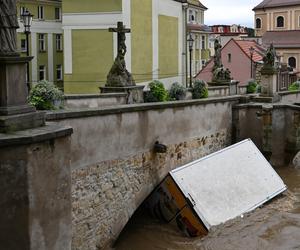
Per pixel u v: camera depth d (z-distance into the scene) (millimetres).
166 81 37125
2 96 7832
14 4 7836
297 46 67812
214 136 18078
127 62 30672
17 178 7684
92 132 11344
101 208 11805
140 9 32281
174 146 15164
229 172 15633
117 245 12789
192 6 60031
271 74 20734
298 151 20766
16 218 7758
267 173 17031
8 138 7488
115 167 12273
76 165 10891
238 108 19594
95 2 30844
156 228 13797
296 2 68875
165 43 36781
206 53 63219
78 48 31672
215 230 13430
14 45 7891
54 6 44500
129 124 12750
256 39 69750
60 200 8461
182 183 13812
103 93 18000
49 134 7992
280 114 20344
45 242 8195
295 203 16219
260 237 13281
